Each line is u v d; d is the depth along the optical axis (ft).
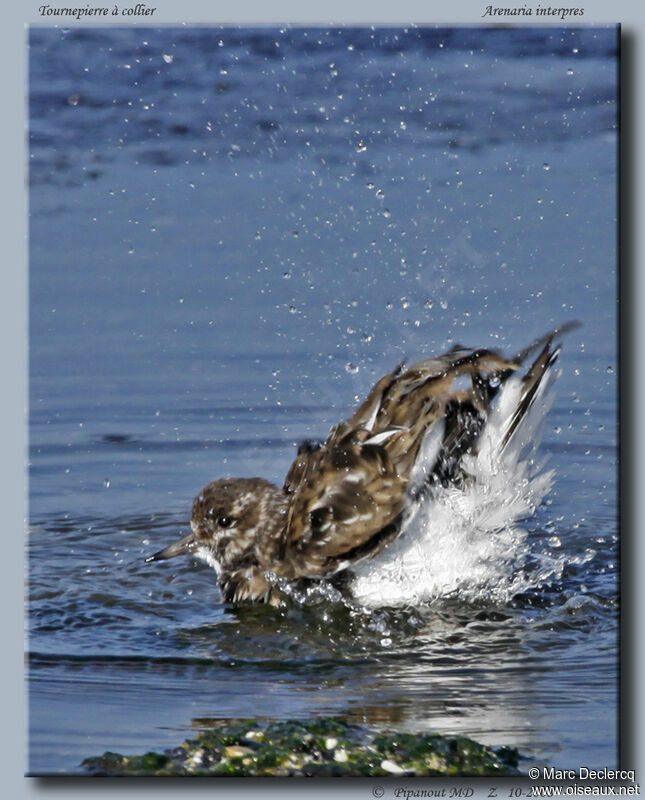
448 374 39.68
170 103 71.26
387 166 68.13
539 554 42.06
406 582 38.96
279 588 39.55
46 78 70.69
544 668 34.22
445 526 38.88
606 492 46.65
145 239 62.75
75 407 51.44
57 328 56.49
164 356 54.85
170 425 50.52
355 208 64.08
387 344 54.85
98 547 43.57
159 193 66.85
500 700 31.96
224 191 66.18
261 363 54.03
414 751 29.45
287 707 31.73
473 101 72.90
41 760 29.32
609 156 68.28
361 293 58.18
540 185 65.26
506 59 73.61
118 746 29.91
